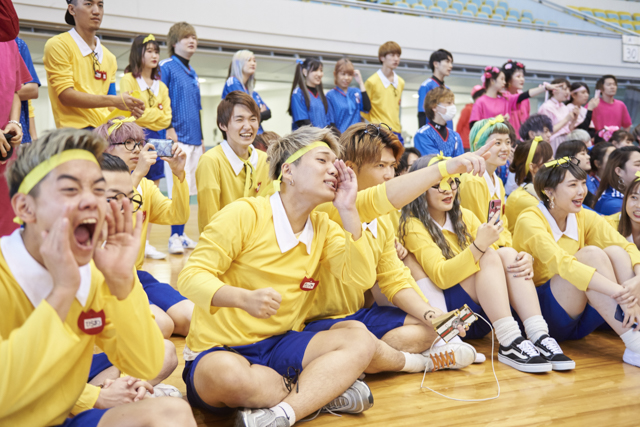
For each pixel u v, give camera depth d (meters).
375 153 1.93
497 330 2.09
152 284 2.29
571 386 1.85
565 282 2.25
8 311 0.93
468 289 2.19
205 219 2.77
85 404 1.23
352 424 1.52
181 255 3.92
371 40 7.75
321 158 1.52
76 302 0.99
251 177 2.82
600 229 2.50
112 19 6.06
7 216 2.03
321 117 4.75
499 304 2.08
